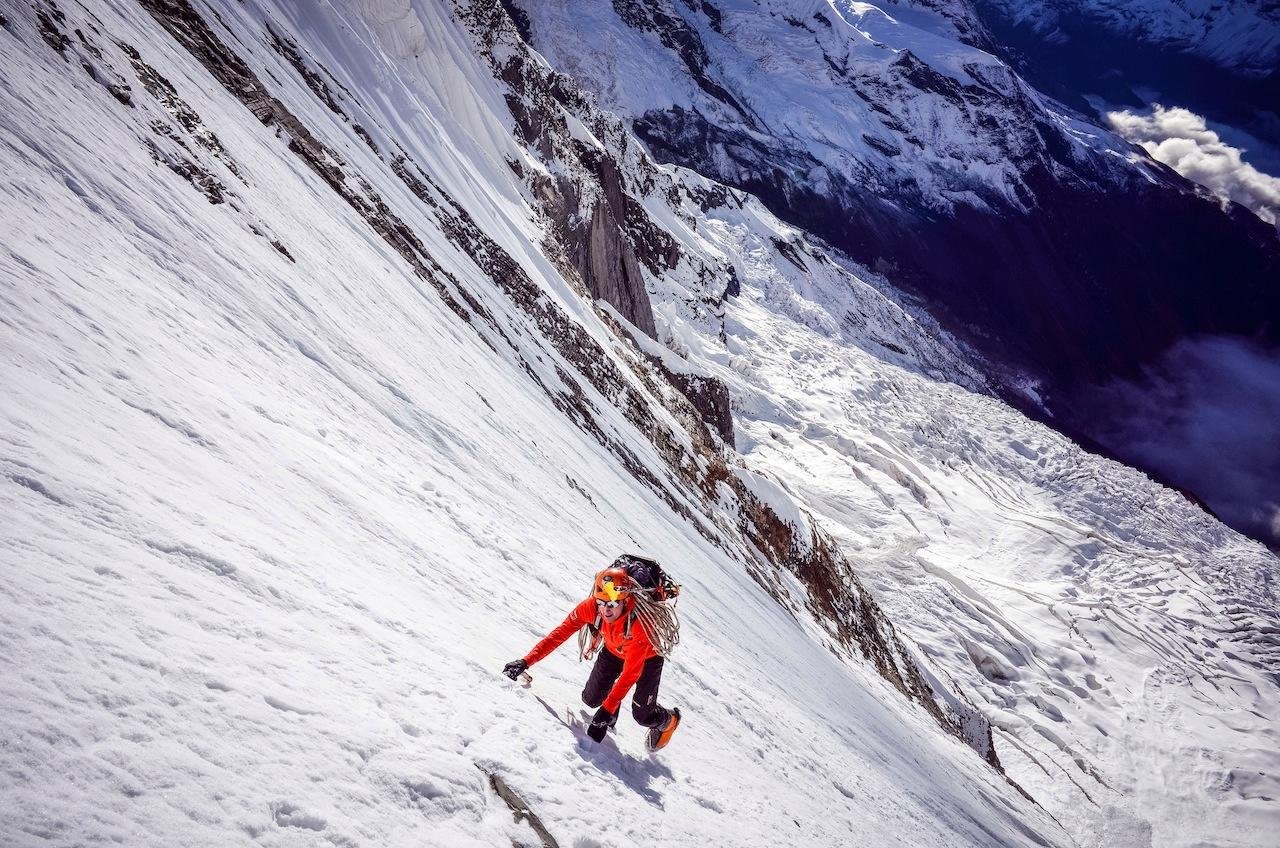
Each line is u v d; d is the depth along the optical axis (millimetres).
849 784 9852
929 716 32719
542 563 8031
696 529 23750
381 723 2973
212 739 2275
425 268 18516
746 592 20797
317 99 21250
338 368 8594
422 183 25297
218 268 7949
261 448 5062
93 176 7027
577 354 27641
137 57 11156
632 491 19375
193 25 16078
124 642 2389
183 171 9648
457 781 2939
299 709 2691
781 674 14164
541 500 11125
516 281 27172
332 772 2504
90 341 4492
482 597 5699
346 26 29703
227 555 3369
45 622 2225
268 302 8406
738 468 37000
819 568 35906
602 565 10523
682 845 3938
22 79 7336
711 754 6211
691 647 10047
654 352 47812
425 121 32375
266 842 2064
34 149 6488
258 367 6703
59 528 2717
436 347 13938
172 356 5320
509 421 14148
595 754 4312
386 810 2520
